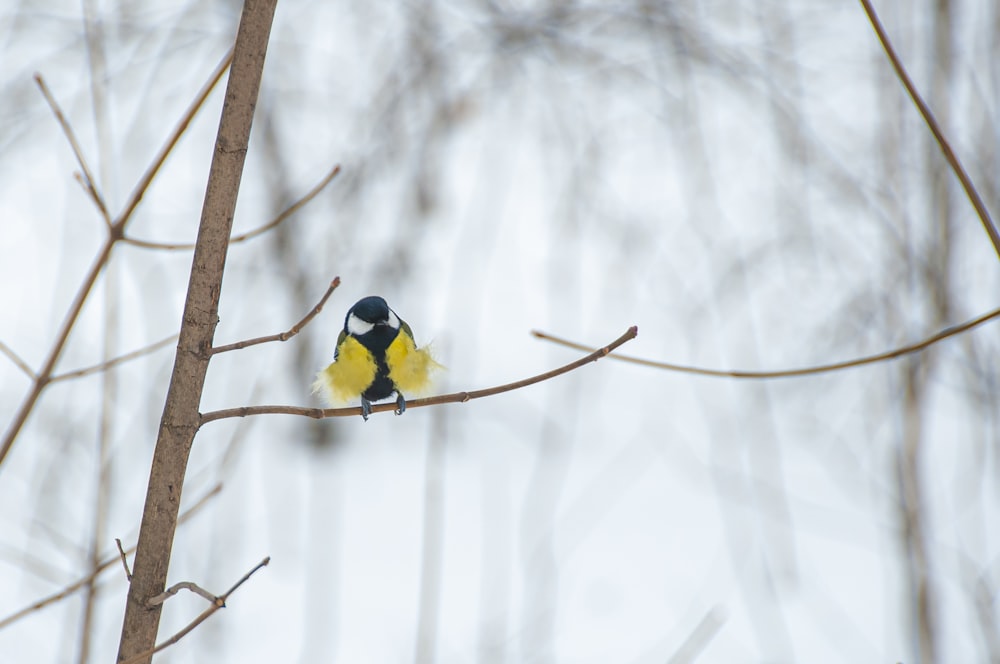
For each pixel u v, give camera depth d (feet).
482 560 34.17
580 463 41.37
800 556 33.91
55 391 36.17
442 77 44.16
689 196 45.06
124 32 40.34
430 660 25.61
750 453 39.45
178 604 30.12
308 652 29.09
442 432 32.76
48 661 25.99
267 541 35.01
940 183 31.17
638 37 44.57
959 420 40.45
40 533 30.04
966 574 27.66
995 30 33.50
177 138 14.51
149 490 11.97
